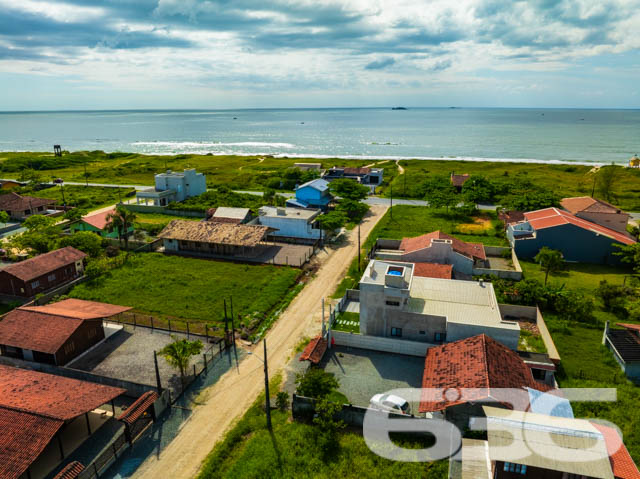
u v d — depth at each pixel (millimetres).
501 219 86438
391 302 41344
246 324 46781
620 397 34062
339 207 92250
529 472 23016
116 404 34906
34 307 45094
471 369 32469
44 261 56750
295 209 83562
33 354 39656
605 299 50438
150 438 31016
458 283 46812
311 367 39094
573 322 46938
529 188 109000
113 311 45031
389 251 66812
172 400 34969
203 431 31734
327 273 61656
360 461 28266
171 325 47031
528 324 46812
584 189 116062
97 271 58750
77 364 39938
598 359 40031
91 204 102250
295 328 46312
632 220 86062
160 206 95750
